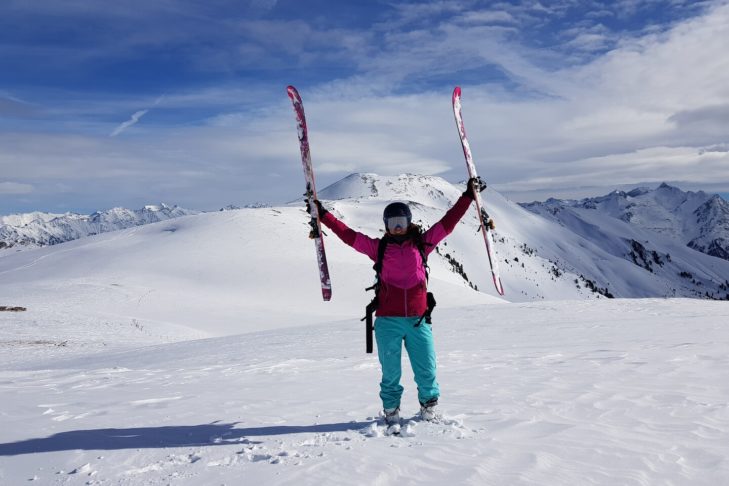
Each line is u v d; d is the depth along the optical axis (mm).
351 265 82125
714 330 13812
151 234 108125
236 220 107438
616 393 5449
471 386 6207
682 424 4098
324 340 18422
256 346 17641
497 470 3037
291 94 5059
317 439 3779
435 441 3670
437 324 20844
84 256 92625
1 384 8430
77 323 37562
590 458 3244
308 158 4875
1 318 36594
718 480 2863
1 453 3604
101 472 3162
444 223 4445
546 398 5250
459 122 5512
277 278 76812
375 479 2922
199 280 76000
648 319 18312
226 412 4879
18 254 107250
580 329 16047
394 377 4250
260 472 3084
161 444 3750
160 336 37219
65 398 6160
